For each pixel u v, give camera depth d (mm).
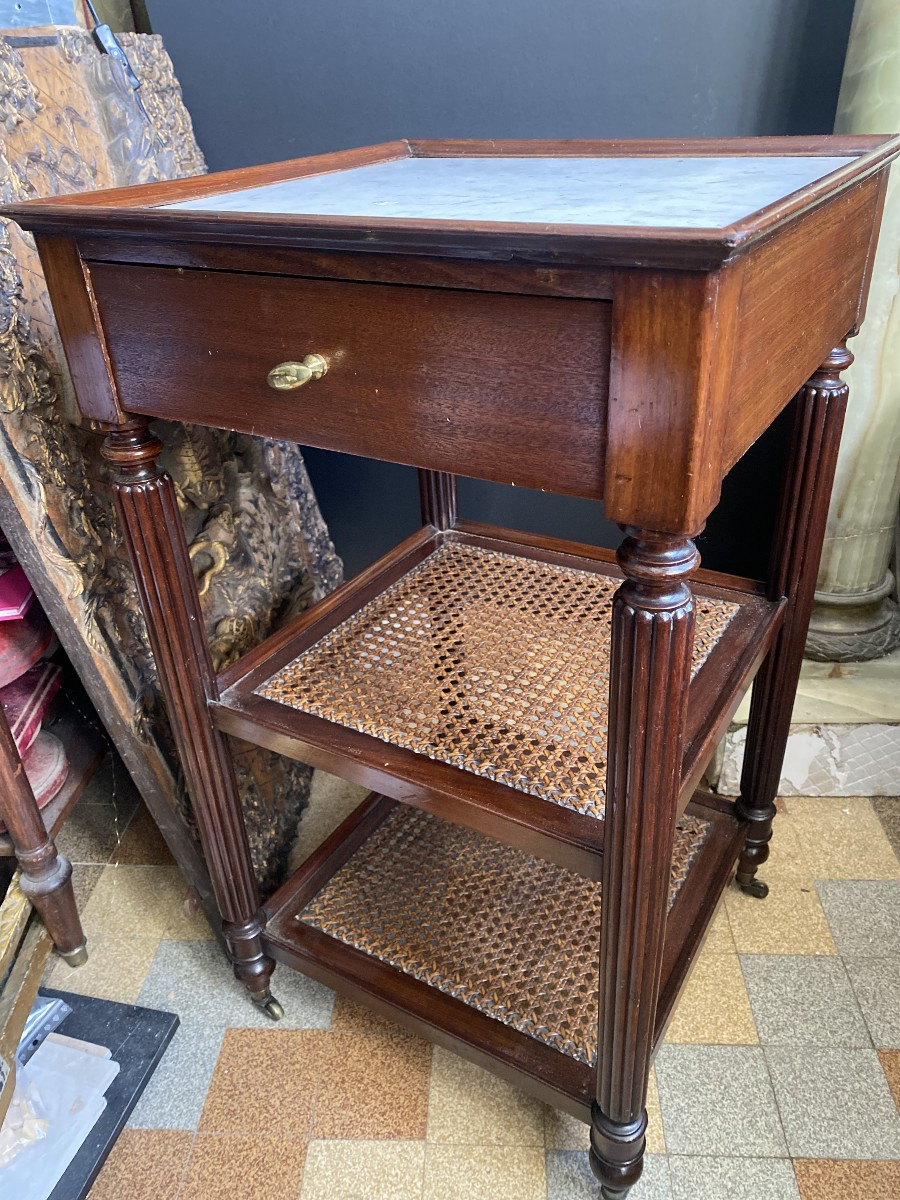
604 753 740
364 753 757
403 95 1062
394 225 473
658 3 960
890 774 1240
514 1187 857
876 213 729
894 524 1198
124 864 1223
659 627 519
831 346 714
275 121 1114
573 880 1038
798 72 977
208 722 846
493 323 492
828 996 1020
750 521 1217
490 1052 844
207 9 1054
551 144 881
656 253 409
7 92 786
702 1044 976
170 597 775
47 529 827
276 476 1173
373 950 959
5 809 917
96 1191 867
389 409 562
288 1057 983
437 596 989
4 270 780
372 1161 883
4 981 941
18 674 907
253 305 581
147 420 719
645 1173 865
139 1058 961
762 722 1003
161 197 687
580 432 494
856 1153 873
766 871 1174
